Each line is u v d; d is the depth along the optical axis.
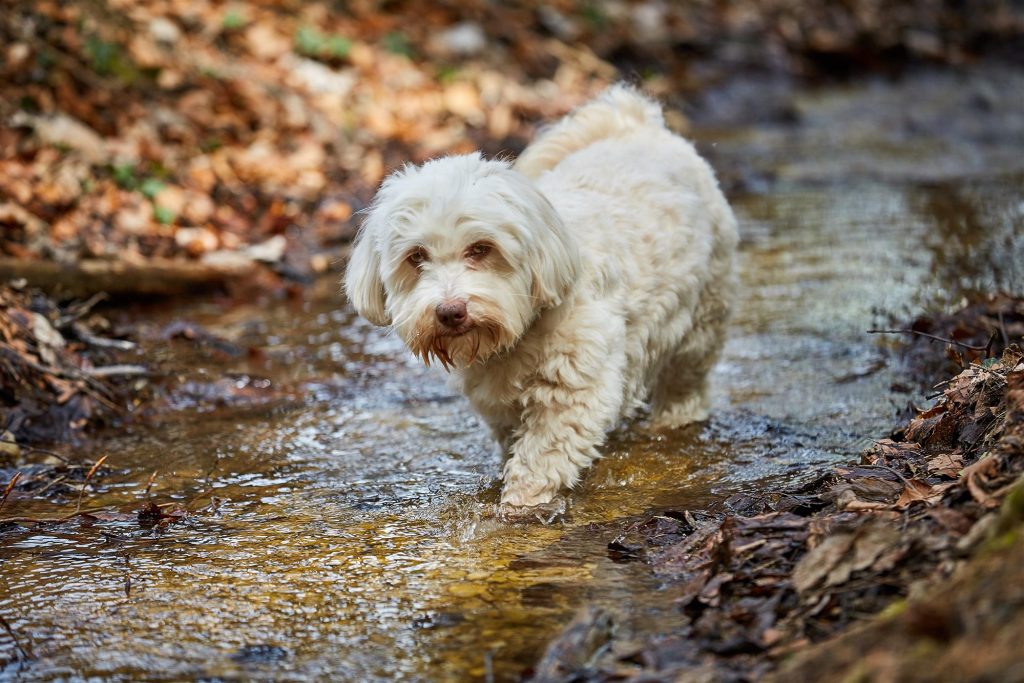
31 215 7.66
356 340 6.89
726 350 6.42
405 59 12.02
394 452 5.21
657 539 3.98
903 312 6.71
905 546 3.17
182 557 4.12
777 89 13.74
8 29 9.41
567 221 4.79
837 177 10.23
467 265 4.33
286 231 8.69
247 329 7.06
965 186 9.67
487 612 3.57
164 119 9.48
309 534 4.30
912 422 4.43
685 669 2.97
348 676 3.25
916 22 16.31
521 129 11.16
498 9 13.85
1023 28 16.45
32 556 4.16
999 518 2.93
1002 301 6.18
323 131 10.25
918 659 2.47
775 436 5.18
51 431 5.50
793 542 3.51
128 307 7.36
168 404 5.90
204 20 11.34
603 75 13.12
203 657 3.39
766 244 8.40
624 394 4.98
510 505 4.52
